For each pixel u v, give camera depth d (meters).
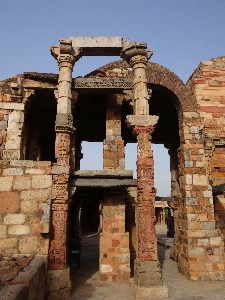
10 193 7.89
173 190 15.30
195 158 10.97
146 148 9.07
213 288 8.58
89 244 19.34
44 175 8.23
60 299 7.34
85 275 10.09
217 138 11.58
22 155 10.76
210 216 10.30
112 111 11.15
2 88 10.62
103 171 9.12
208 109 11.95
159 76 11.60
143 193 8.72
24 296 4.24
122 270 9.31
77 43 9.91
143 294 7.48
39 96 11.74
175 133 15.97
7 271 5.42
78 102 13.08
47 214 7.84
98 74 11.43
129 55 9.91
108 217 9.72
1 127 10.24
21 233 7.66
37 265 6.28
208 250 9.92
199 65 12.86
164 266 11.80
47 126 14.51
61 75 9.55
